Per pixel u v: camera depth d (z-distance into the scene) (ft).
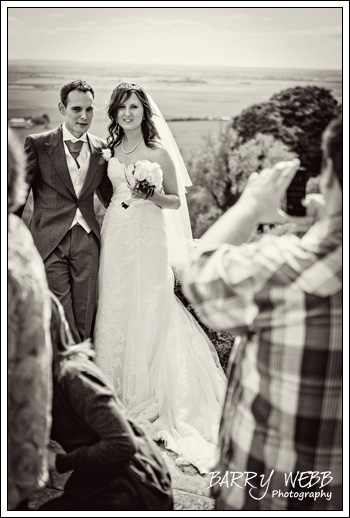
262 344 6.36
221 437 7.11
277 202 6.57
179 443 10.80
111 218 12.38
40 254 12.10
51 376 7.19
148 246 12.23
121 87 12.17
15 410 6.12
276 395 6.29
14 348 6.12
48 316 6.40
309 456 6.33
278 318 6.20
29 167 12.01
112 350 12.23
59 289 12.10
